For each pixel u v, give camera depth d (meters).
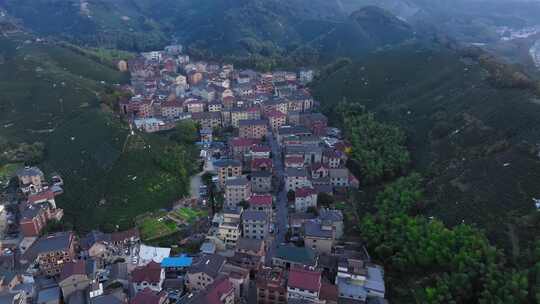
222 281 132.25
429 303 128.12
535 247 132.50
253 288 148.75
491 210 156.25
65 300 140.62
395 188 197.50
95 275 147.00
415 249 148.62
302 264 148.62
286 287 134.62
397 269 150.50
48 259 158.12
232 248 171.00
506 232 144.25
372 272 145.62
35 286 148.75
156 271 142.75
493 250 135.12
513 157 174.88
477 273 130.50
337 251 162.75
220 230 171.88
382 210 179.62
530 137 181.62
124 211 196.12
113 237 172.62
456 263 137.12
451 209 167.75
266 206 190.75
